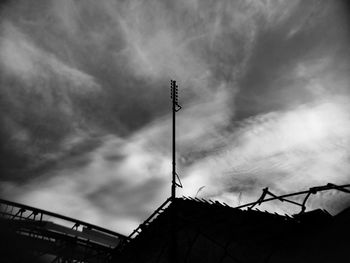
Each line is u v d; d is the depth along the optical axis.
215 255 12.36
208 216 12.59
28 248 19.80
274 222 10.94
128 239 17.56
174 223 13.30
